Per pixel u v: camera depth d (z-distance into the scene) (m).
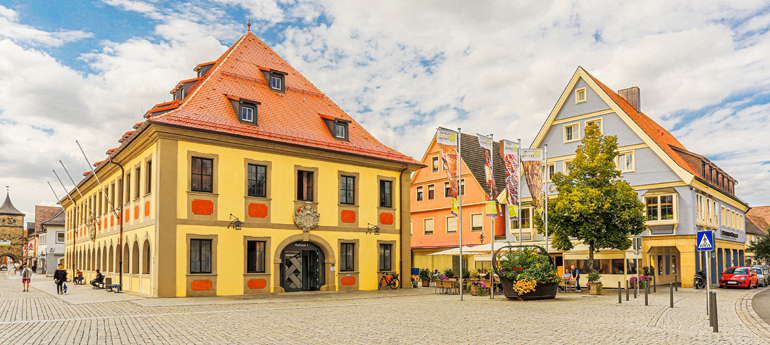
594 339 12.19
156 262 23.67
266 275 26.86
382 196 32.50
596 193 30.12
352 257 30.59
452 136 23.38
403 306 20.28
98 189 37.31
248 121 27.22
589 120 41.28
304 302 21.97
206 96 27.03
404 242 33.00
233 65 30.38
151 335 12.70
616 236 30.52
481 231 45.75
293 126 29.25
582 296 26.58
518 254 24.08
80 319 15.97
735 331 13.90
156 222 23.78
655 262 39.81
